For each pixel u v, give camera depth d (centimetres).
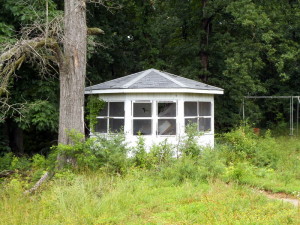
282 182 1133
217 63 2342
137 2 2434
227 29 2358
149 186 1045
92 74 2047
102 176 1121
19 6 1396
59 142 1256
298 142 2042
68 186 1015
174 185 1063
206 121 1638
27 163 1418
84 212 825
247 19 1922
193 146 1380
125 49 2484
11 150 1814
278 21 2295
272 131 2853
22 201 925
